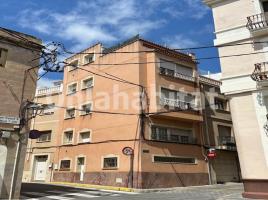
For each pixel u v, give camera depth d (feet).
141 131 71.77
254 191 44.29
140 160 69.15
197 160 81.05
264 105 46.06
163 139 76.33
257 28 48.03
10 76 47.50
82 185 77.51
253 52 49.03
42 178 97.04
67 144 92.73
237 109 48.57
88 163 83.05
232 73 50.08
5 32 48.26
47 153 98.07
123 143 74.84
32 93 49.16
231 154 93.20
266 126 45.24
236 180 91.15
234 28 51.70
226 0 53.83
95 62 92.02
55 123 100.17
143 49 79.87
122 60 82.89
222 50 52.03
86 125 88.43
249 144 46.26
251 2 51.26
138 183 67.51
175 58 84.17
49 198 46.32
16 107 47.03
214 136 89.40
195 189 68.80
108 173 75.72
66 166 90.99
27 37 50.60
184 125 81.92
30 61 50.11
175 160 76.28
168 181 72.23
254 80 46.73
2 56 47.83
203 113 88.69
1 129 45.06
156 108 73.56
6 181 44.11
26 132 47.34
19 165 45.68
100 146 81.15
